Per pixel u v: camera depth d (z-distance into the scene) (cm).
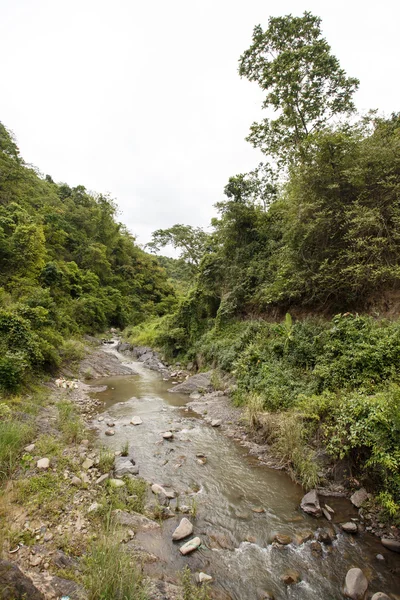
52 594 298
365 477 536
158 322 3047
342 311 1029
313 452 627
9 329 1105
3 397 868
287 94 1483
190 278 2808
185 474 614
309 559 403
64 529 408
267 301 1273
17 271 1961
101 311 3052
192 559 394
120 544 383
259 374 991
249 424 836
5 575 270
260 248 1623
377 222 841
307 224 1023
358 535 450
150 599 310
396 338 691
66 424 780
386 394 549
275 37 1495
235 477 607
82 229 4166
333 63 1383
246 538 439
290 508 513
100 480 545
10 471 516
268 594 348
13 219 2225
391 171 877
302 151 1075
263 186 1894
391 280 880
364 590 351
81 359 1655
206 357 1530
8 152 3441
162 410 1027
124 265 4703
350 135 997
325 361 802
